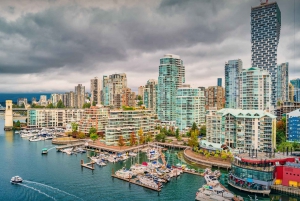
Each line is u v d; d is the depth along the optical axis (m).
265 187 147.12
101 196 148.00
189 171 188.25
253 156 166.25
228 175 170.38
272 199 142.50
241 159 159.38
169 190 156.25
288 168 151.25
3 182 169.38
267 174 147.50
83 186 163.12
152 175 176.12
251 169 151.88
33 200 142.62
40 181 171.75
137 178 176.00
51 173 189.00
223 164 197.38
